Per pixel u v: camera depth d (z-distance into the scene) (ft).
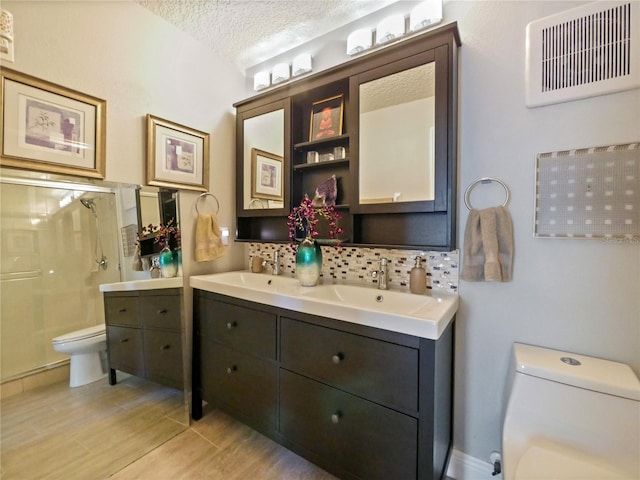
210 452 4.97
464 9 4.56
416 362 3.37
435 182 4.42
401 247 4.71
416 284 4.69
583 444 3.09
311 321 4.19
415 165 4.71
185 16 5.65
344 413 3.89
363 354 3.74
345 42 5.87
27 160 4.09
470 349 4.57
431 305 4.04
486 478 4.45
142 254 5.51
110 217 5.08
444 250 4.38
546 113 4.00
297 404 4.35
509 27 4.24
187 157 6.16
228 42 6.42
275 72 6.70
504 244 4.23
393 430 3.53
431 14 4.69
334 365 3.98
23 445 4.24
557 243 3.95
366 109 5.12
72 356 4.75
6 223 4.05
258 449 5.06
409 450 3.43
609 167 3.63
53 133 4.33
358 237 5.44
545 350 3.95
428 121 4.60
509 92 4.24
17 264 4.18
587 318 3.80
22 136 4.04
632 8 3.45
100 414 4.98
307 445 4.25
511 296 4.26
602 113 3.66
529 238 4.12
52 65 4.32
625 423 2.98
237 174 7.00
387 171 4.96
